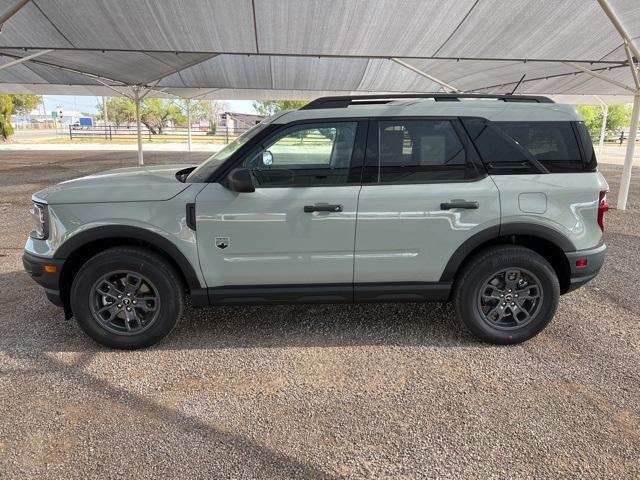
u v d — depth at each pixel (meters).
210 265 3.51
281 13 7.21
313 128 3.53
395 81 16.75
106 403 2.96
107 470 2.40
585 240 3.62
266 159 3.53
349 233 3.50
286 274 3.56
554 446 2.59
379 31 7.93
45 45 8.68
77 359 3.49
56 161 19.81
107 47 8.81
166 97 23.50
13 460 2.46
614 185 13.52
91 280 3.48
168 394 3.07
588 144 3.63
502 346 3.73
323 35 8.14
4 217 8.49
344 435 2.69
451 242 3.55
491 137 3.58
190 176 3.76
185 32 8.01
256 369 3.38
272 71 15.56
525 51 8.78
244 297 3.59
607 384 3.20
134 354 3.58
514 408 2.93
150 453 2.53
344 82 17.08
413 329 4.02
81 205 3.43
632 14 7.00
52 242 3.46
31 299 4.61
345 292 3.63
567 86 15.55
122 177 3.82
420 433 2.70
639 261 6.02
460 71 12.38
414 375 3.31
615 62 9.27
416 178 3.54
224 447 2.58
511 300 3.71
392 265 3.59
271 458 2.50
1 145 31.55
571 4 6.82
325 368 3.40
